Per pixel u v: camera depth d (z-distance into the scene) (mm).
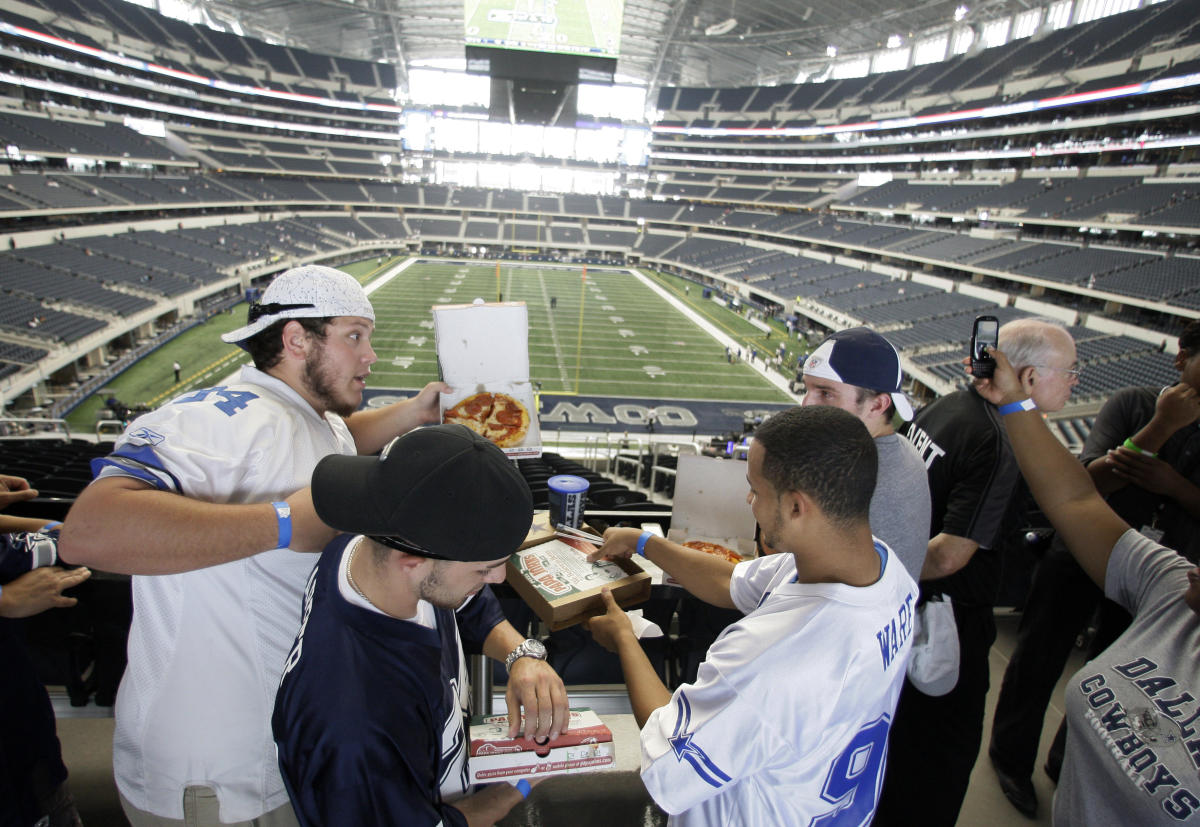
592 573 1781
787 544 1096
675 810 1079
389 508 883
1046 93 27719
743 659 1034
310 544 1097
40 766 1611
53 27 28391
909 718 1984
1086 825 1228
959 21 35312
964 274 28672
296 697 979
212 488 1143
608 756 1341
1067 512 1521
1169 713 1163
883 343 1636
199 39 38812
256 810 1264
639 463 8711
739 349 25953
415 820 972
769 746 1012
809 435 1013
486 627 1463
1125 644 1301
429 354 22219
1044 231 27375
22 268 20609
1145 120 23984
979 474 1859
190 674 1206
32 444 7309
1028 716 2238
